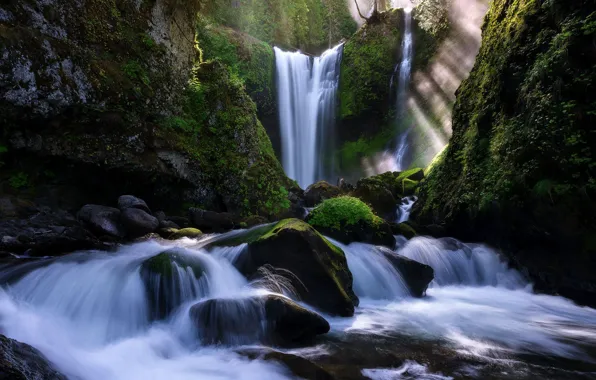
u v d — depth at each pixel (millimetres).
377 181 13914
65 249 7082
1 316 4273
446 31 21188
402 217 13305
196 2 12938
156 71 10734
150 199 10648
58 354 3643
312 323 4805
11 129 7902
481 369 4199
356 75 22984
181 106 11406
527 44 8539
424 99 21312
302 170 22125
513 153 8156
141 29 10562
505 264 8562
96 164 9211
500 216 8508
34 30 7934
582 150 6867
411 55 22375
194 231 8812
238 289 5641
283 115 21625
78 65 8578
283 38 25875
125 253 7027
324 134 23172
